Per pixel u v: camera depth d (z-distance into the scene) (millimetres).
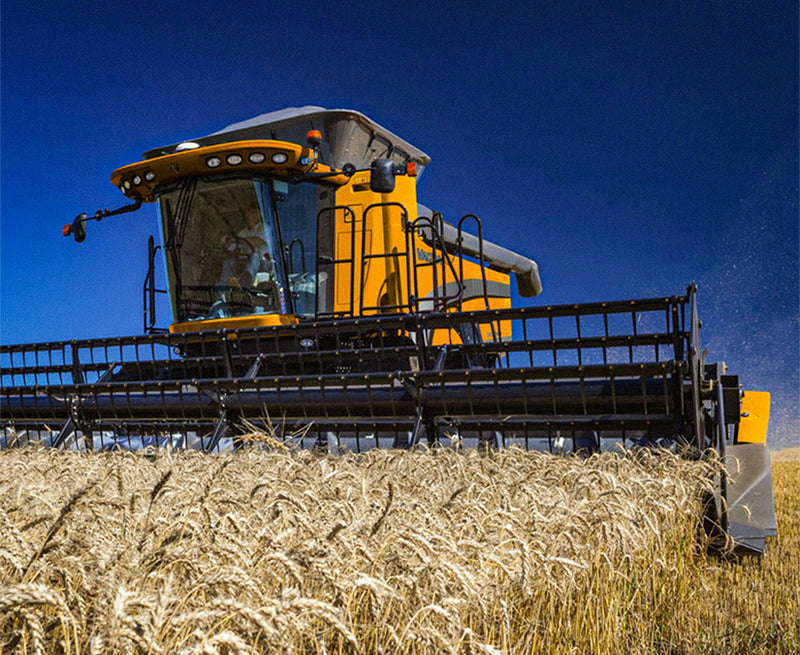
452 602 1825
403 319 6043
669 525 3939
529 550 2402
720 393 5086
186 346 6734
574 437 5383
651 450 4730
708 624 3520
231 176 7684
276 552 1834
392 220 8281
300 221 7945
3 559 1842
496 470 3852
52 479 3773
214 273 7812
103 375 7012
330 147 8484
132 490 2654
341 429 5871
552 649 2646
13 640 1490
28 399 7211
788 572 4512
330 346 7367
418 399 5582
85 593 1642
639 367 5008
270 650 1584
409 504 2570
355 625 1926
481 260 7656
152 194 8180
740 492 4809
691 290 5016
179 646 1403
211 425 6289
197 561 1807
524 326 5715
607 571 3102
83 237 8406
